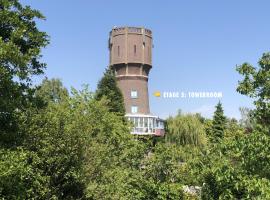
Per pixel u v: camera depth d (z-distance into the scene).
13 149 13.56
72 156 17.22
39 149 16.23
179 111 69.81
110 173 19.62
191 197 19.39
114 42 88.75
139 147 25.20
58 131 16.95
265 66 13.29
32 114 16.23
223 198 11.72
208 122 81.00
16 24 13.52
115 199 18.89
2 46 11.74
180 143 65.75
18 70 12.92
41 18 14.55
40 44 14.38
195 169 14.70
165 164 22.19
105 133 23.67
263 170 11.07
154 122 80.38
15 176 12.00
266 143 10.89
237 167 11.83
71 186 18.34
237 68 13.45
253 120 13.55
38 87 14.80
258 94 13.24
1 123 14.23
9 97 13.41
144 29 88.56
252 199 10.62
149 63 88.56
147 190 18.20
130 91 86.38
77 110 20.30
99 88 56.31
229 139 12.27
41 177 14.91
